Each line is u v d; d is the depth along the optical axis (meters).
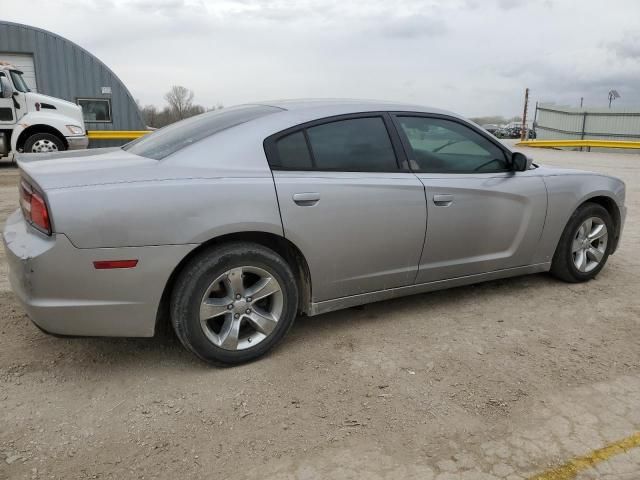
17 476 2.31
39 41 17.48
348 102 3.73
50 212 2.71
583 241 4.68
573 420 2.74
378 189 3.51
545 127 39.50
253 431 2.64
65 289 2.78
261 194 3.12
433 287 3.97
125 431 2.63
